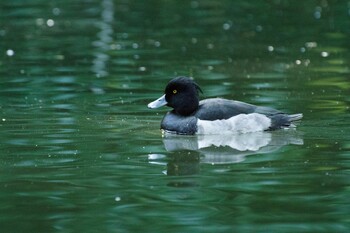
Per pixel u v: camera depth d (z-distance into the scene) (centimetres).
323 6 3238
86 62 2314
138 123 1677
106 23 2955
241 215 1121
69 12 3200
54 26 2897
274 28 2825
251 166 1365
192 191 1231
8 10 3256
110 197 1205
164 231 1062
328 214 1122
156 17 3075
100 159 1409
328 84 2006
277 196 1201
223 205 1162
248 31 2780
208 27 2855
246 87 1981
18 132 1586
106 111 1767
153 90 1969
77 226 1083
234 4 3328
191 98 1639
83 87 2003
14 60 2347
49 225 1087
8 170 1343
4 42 2616
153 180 1289
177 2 3394
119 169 1352
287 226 1077
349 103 1800
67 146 1491
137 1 3438
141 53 2444
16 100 1864
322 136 1549
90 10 3244
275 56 2378
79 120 1688
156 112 1769
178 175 1316
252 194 1212
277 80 2061
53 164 1377
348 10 3131
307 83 2020
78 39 2664
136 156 1434
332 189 1230
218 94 1908
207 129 1599
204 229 1068
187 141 1552
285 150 1466
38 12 3200
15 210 1149
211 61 2320
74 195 1213
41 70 2208
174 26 2886
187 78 1650
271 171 1332
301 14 3081
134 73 2169
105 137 1562
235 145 1516
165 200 1188
